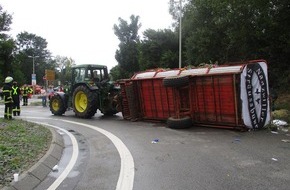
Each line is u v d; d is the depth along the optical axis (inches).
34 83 1744.6
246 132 411.8
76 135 428.5
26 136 382.0
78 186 224.7
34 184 228.4
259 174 238.1
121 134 424.5
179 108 479.5
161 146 343.0
